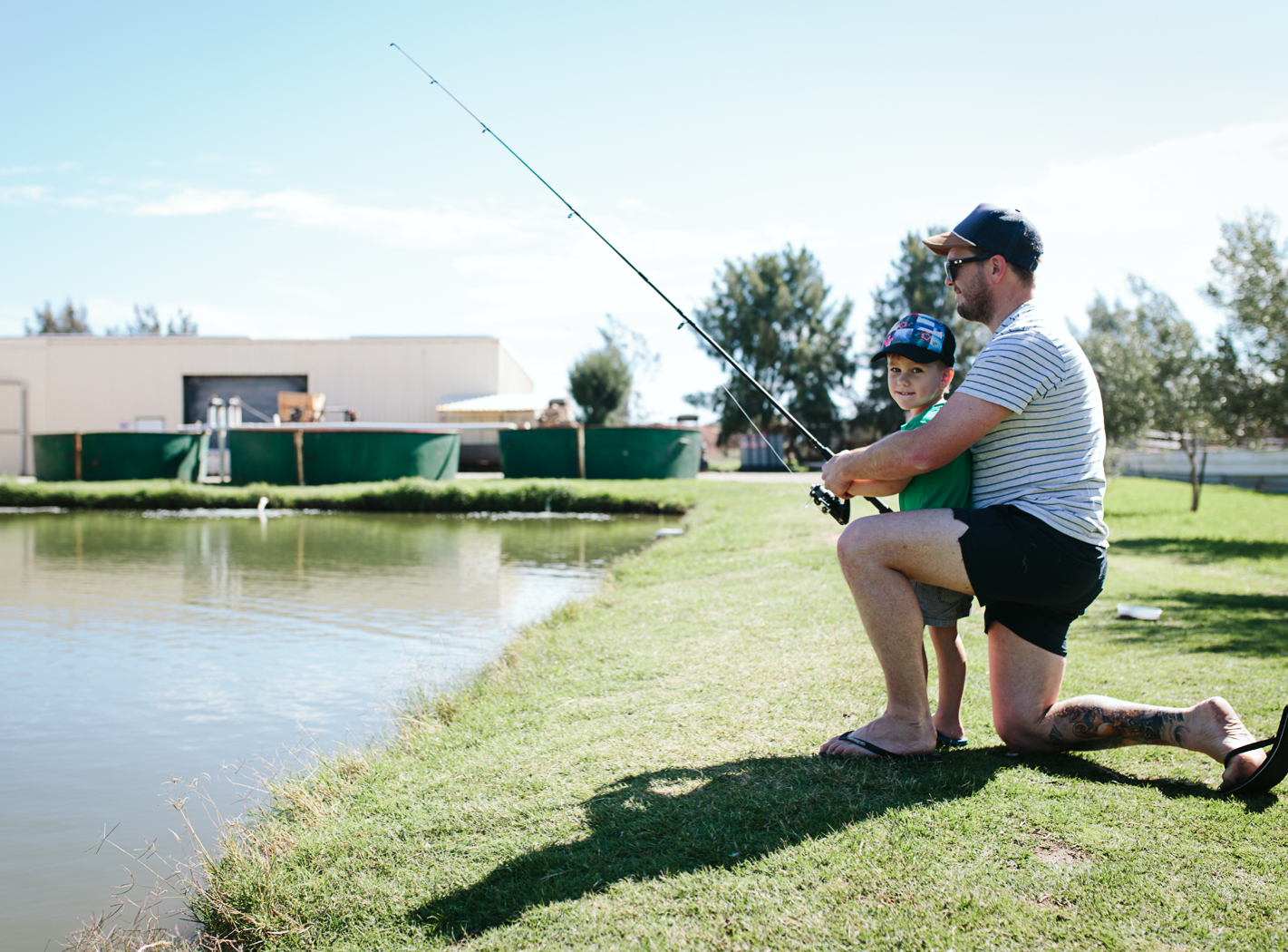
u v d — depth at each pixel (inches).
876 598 89.4
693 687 132.3
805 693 125.0
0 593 281.9
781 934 63.5
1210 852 71.7
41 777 126.6
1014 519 84.5
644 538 452.8
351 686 170.9
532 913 69.0
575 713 123.5
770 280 1457.9
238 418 884.6
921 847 73.7
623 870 74.1
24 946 81.7
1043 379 83.3
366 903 74.0
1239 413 376.5
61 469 818.2
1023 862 70.9
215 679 177.3
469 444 1160.8
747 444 1170.6
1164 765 90.8
